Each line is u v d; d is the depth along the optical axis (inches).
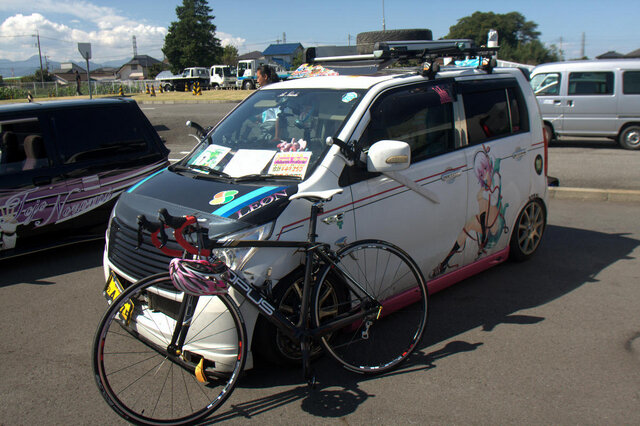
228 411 118.7
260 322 124.3
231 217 122.2
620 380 128.4
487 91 181.0
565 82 522.0
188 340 119.3
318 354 138.2
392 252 135.9
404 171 147.3
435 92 162.6
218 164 149.8
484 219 176.4
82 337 156.2
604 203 304.5
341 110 145.5
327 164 133.7
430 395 123.6
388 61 184.5
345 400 122.3
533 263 209.3
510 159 185.3
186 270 106.8
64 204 219.1
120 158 233.8
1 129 206.5
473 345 146.8
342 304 134.6
